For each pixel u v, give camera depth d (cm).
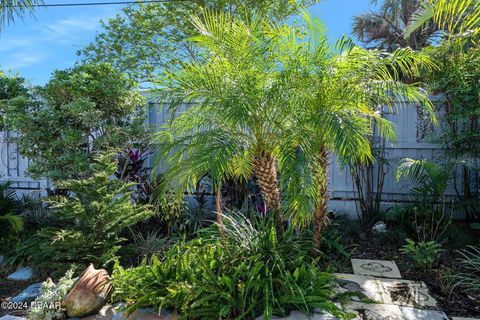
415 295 358
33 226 578
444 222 519
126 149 570
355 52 343
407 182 604
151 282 346
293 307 318
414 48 1209
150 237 489
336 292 351
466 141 525
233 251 368
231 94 330
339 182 626
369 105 373
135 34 1068
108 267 418
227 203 568
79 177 518
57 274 410
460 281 370
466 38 460
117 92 517
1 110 620
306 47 339
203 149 329
